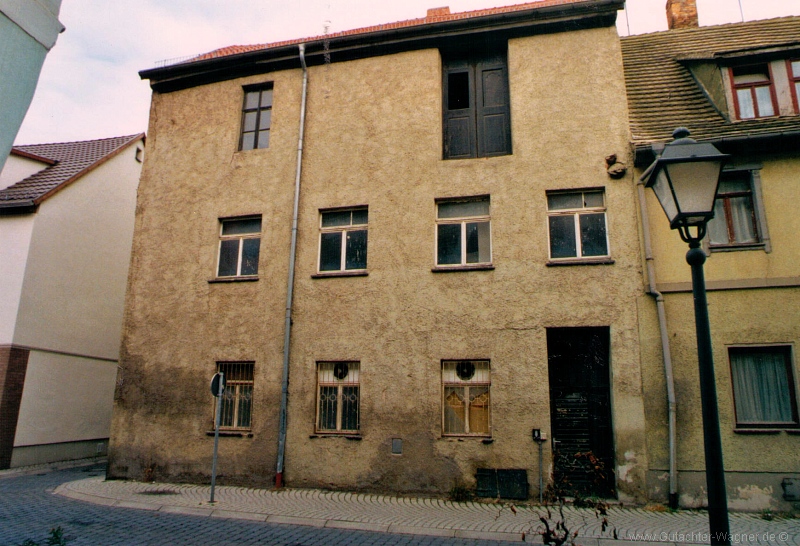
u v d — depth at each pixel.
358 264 11.93
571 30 11.82
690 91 11.95
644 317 10.11
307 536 7.67
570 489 10.15
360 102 12.65
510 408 10.28
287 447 11.18
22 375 14.59
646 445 9.66
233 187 12.99
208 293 12.52
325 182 12.38
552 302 10.54
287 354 11.52
